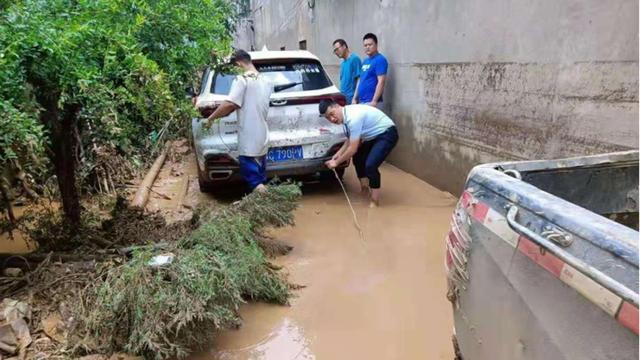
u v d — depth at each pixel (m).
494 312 1.64
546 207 1.44
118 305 2.63
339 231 4.52
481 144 4.89
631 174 2.04
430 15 5.69
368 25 7.87
